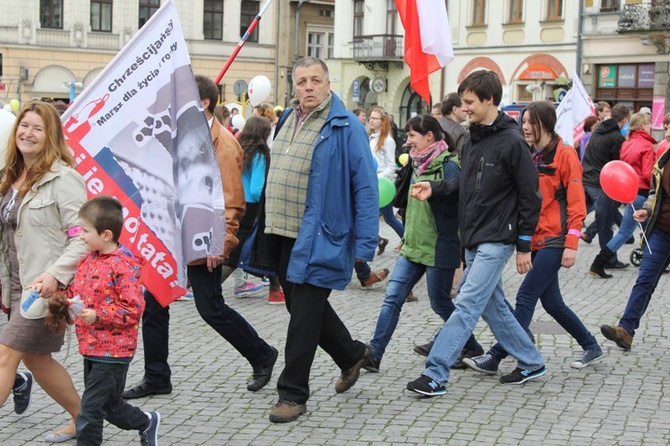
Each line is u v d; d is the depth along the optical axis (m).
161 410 5.99
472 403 6.18
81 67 44.34
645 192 11.24
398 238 15.40
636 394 6.42
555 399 6.29
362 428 5.66
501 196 6.13
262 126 9.10
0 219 5.13
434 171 6.90
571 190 6.69
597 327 8.56
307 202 5.78
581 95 15.68
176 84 5.86
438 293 7.02
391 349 7.68
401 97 41.91
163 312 6.22
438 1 9.45
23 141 4.98
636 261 12.53
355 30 43.53
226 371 6.94
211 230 5.93
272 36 48.25
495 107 6.18
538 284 6.84
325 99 5.84
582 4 33.25
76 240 4.92
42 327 4.98
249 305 9.77
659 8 30.70
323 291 5.84
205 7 46.69
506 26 36.00
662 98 31.28
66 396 5.30
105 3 44.69
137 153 5.81
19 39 43.00
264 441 5.43
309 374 6.30
